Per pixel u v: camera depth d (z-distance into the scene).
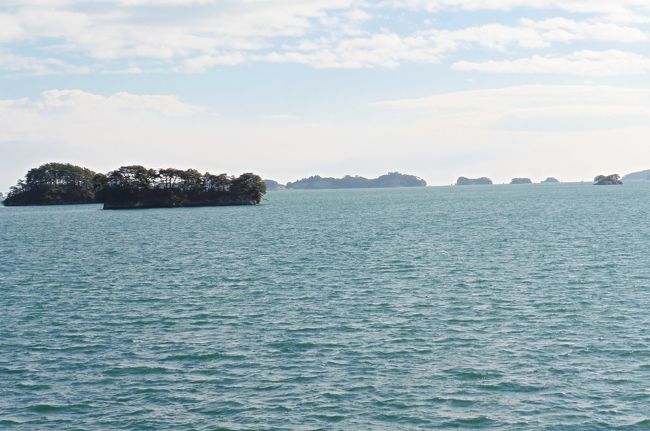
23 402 32.59
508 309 49.34
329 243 99.50
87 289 61.62
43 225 165.38
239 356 38.94
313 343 41.25
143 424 29.97
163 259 84.25
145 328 45.88
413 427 29.17
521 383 33.72
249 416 30.53
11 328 46.38
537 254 80.50
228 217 178.25
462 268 70.25
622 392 32.28
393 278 64.44
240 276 67.75
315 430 29.05
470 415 30.19
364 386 33.75
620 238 95.94
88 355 39.75
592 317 46.22
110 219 184.12
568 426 28.94
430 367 36.31
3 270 76.31
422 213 184.50
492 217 156.88
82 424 30.05
